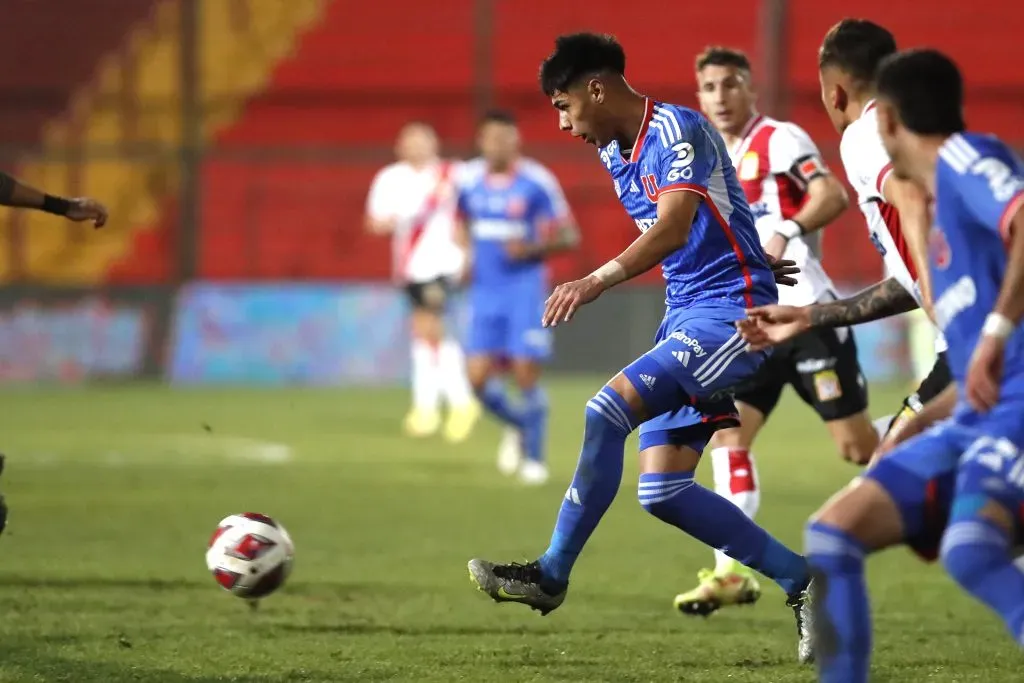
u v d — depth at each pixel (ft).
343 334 235.20
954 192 41.63
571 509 58.49
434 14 294.87
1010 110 264.52
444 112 282.15
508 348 134.72
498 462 147.43
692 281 59.31
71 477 130.00
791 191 76.79
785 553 59.77
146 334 238.07
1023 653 60.95
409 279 175.73
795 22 281.13
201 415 187.62
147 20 298.35
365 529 102.22
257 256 268.82
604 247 255.91
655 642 64.49
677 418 59.52
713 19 286.46
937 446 42.93
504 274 135.13
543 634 66.33
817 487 124.16
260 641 63.93
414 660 59.98
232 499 117.29
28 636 64.23
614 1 290.56
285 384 233.96
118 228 273.75
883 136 43.65
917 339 187.73
